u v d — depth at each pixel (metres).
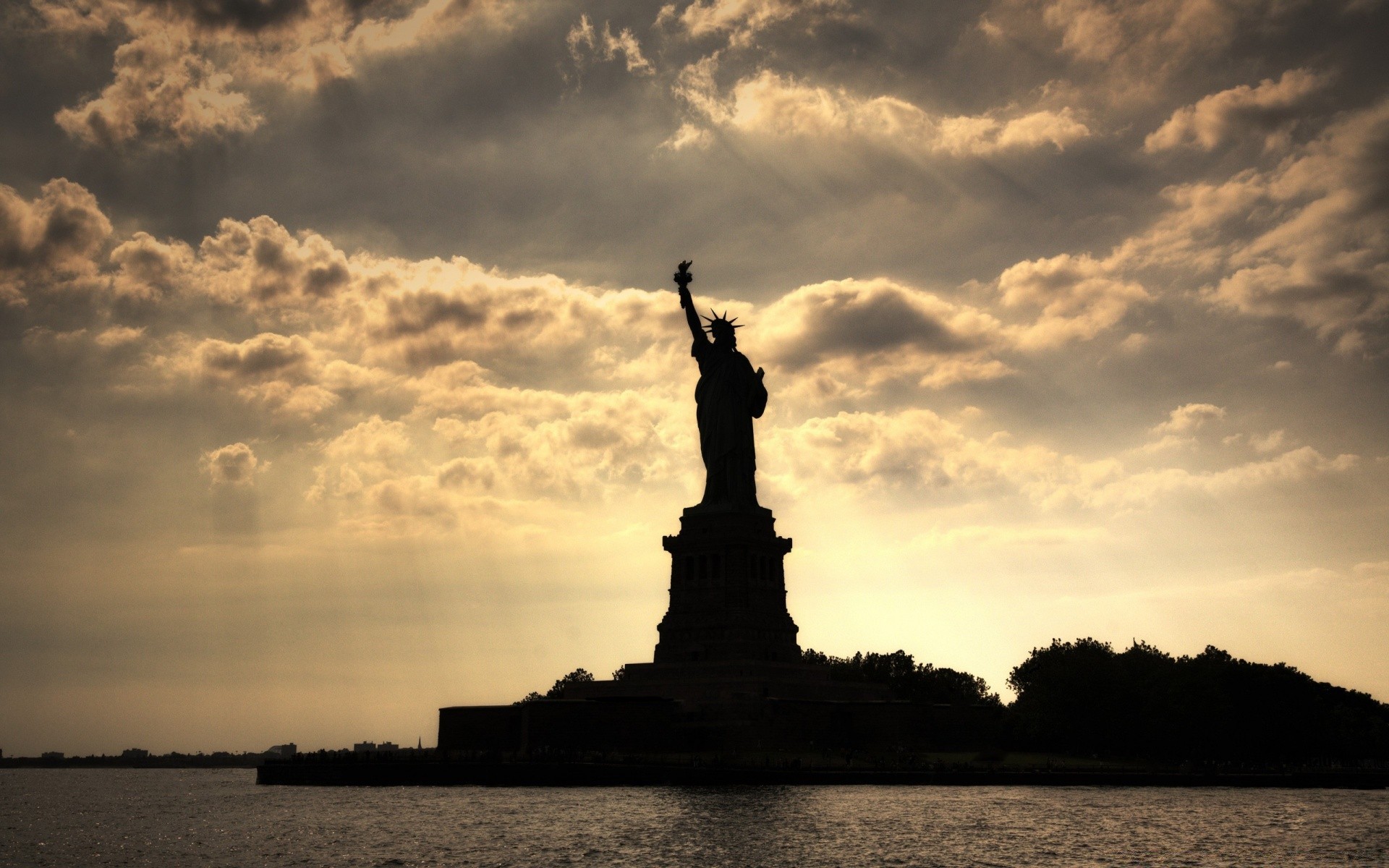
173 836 179.00
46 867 152.25
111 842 174.88
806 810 177.62
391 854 149.00
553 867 138.38
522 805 188.25
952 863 139.25
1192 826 168.25
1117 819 174.25
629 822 167.00
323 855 151.25
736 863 138.75
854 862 138.88
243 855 153.88
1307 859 144.88
